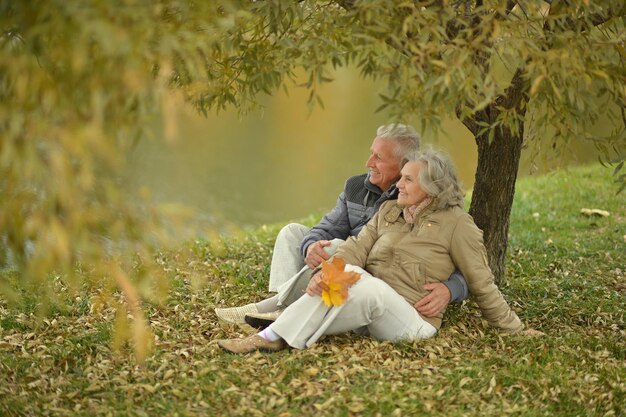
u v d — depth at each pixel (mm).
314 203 19516
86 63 3408
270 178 22312
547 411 4797
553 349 5762
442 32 4543
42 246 3402
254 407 4746
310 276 6230
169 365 5305
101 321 6312
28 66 3361
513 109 5227
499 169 7152
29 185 3531
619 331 6402
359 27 4926
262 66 5719
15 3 3438
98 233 3555
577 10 4965
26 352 5551
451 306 6695
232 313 6426
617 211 11500
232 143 27172
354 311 5551
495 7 4738
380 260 5977
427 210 5906
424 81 4594
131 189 3656
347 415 4625
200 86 4078
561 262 8680
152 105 3514
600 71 4621
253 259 8641
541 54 4535
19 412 4586
